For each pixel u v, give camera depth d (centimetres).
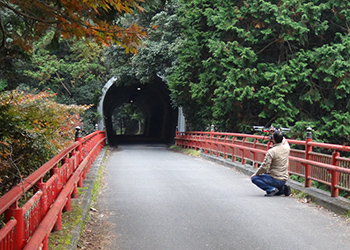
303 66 1455
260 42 1596
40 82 2356
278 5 1516
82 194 779
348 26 1548
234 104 1545
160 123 4891
